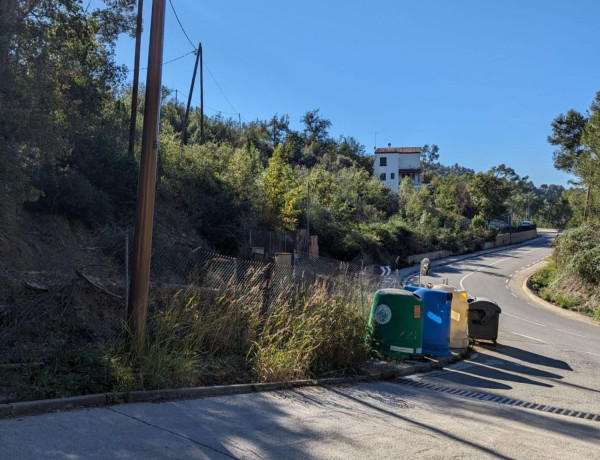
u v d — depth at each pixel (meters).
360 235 37.31
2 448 4.34
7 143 8.33
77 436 4.83
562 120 43.12
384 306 10.72
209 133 49.06
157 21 7.64
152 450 4.68
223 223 22.17
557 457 5.59
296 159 66.19
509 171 78.00
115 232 14.38
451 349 12.71
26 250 11.02
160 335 7.51
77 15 14.04
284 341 8.90
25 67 9.27
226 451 4.86
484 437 6.16
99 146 16.84
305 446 5.24
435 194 72.88
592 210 38.75
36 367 6.40
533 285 33.97
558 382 10.51
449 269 42.06
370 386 8.65
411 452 5.33
